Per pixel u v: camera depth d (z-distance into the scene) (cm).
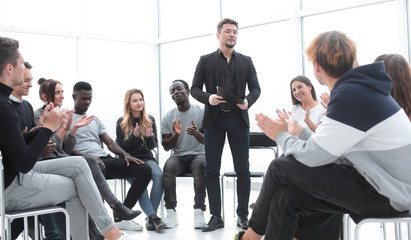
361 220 166
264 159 548
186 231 356
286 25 539
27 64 296
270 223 178
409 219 162
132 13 658
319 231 196
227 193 557
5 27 534
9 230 200
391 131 160
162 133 409
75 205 237
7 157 198
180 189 601
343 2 483
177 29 652
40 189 216
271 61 554
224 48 347
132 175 368
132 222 367
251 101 347
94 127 387
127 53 659
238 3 575
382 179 159
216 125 346
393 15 457
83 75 604
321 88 512
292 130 182
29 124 298
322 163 165
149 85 685
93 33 612
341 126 158
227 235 337
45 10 570
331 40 171
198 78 355
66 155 311
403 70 186
